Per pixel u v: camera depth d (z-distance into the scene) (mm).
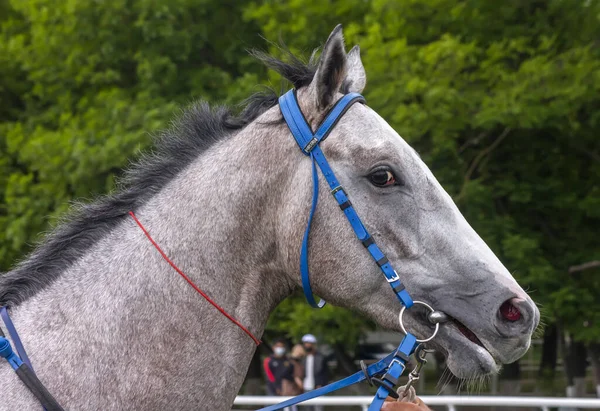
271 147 2588
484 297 2443
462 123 11430
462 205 12031
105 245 2588
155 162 2721
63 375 2352
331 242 2504
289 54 2793
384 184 2496
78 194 12047
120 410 2363
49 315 2467
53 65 13656
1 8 16141
